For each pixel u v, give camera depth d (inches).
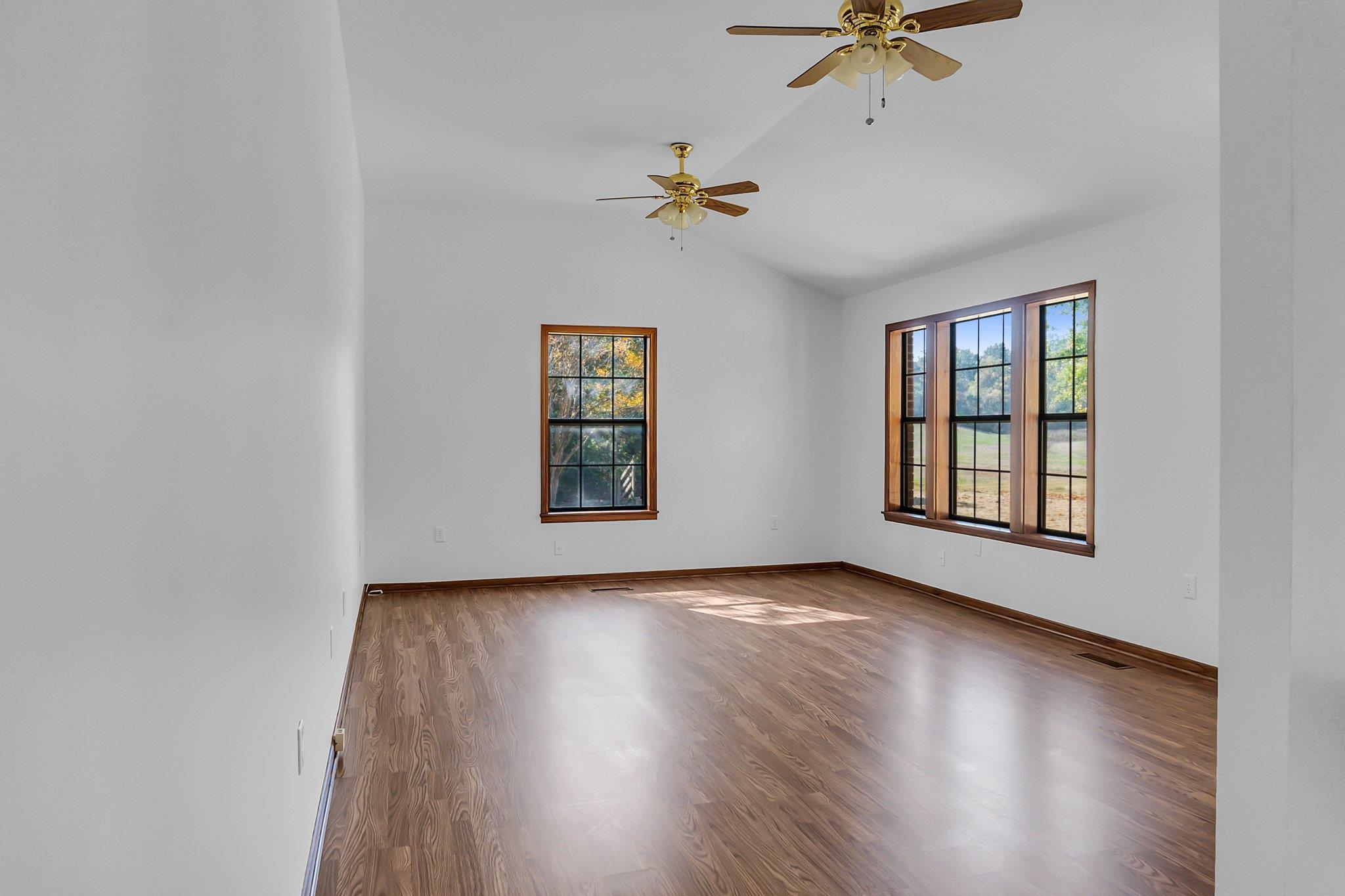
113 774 28.6
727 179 244.4
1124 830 111.8
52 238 23.6
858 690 172.7
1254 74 63.9
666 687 174.6
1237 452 65.0
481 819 114.7
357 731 148.3
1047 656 199.8
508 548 287.6
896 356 296.8
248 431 57.0
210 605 44.7
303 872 91.2
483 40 158.1
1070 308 224.8
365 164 236.1
